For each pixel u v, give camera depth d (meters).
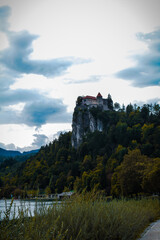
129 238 10.59
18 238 5.75
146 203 20.88
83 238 8.00
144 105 197.50
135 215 13.34
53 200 9.15
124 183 51.88
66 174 165.00
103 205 10.61
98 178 95.50
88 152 185.00
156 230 13.20
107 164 129.88
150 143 135.88
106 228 9.46
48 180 146.75
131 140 157.12
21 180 161.25
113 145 171.75
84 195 10.73
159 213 22.81
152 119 172.50
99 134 189.25
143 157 56.78
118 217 10.50
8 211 6.20
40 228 6.62
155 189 42.09
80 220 8.45
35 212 7.32
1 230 5.62
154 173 41.56
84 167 148.75
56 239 6.75
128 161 55.53
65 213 8.38
